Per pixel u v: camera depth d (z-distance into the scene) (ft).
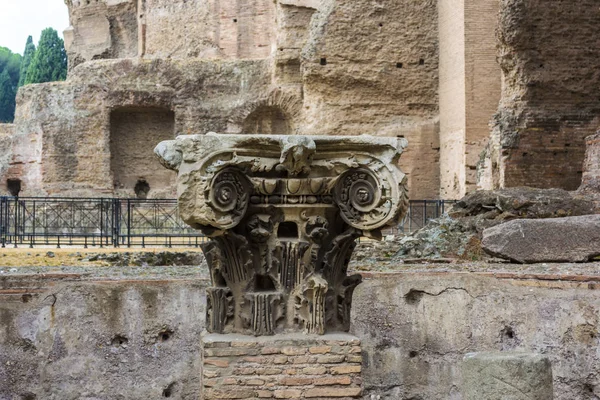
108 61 117.50
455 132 101.09
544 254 46.06
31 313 37.68
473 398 27.55
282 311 31.71
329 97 109.40
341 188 32.14
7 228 68.28
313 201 31.91
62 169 116.47
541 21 87.15
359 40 108.78
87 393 38.01
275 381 31.09
